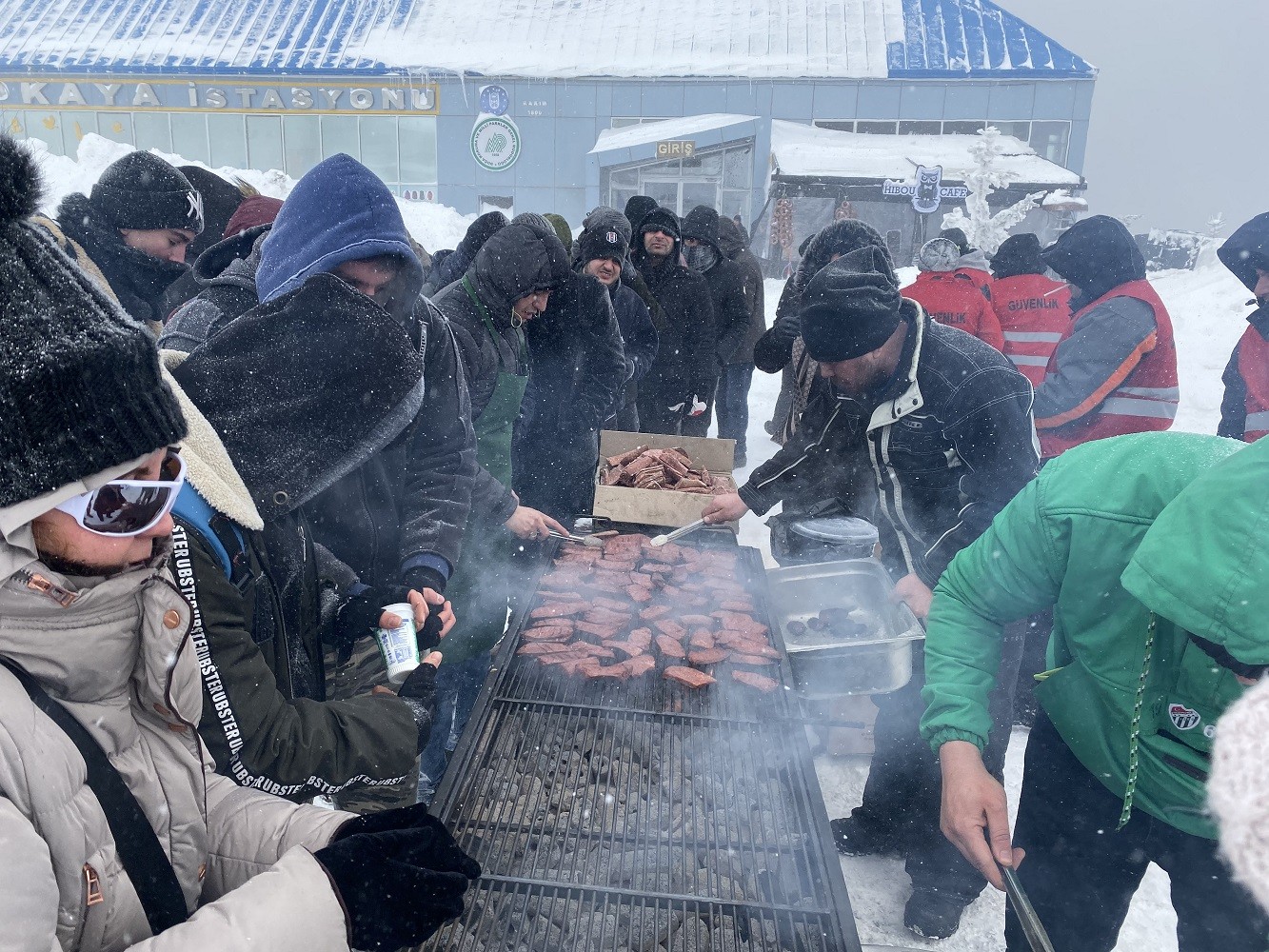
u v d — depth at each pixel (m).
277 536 1.66
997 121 22.73
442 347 2.29
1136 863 1.83
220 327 2.04
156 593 0.96
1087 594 1.59
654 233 5.79
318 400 1.66
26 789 0.82
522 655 2.53
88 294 0.86
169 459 0.96
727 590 3.09
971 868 2.45
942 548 2.43
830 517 3.27
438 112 22.84
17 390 0.77
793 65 22.88
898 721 2.67
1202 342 9.24
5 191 0.80
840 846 2.87
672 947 1.54
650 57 23.27
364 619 1.87
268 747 1.31
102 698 0.95
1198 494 1.23
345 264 1.85
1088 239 3.65
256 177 12.66
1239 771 1.25
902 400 2.40
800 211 20.19
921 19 23.83
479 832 1.80
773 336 5.18
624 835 1.81
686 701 2.33
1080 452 1.68
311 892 0.93
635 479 3.88
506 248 3.00
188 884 1.07
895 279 2.37
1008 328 4.74
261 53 23.05
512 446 4.01
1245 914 1.64
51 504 0.81
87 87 22.64
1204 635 1.18
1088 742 1.74
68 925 0.87
